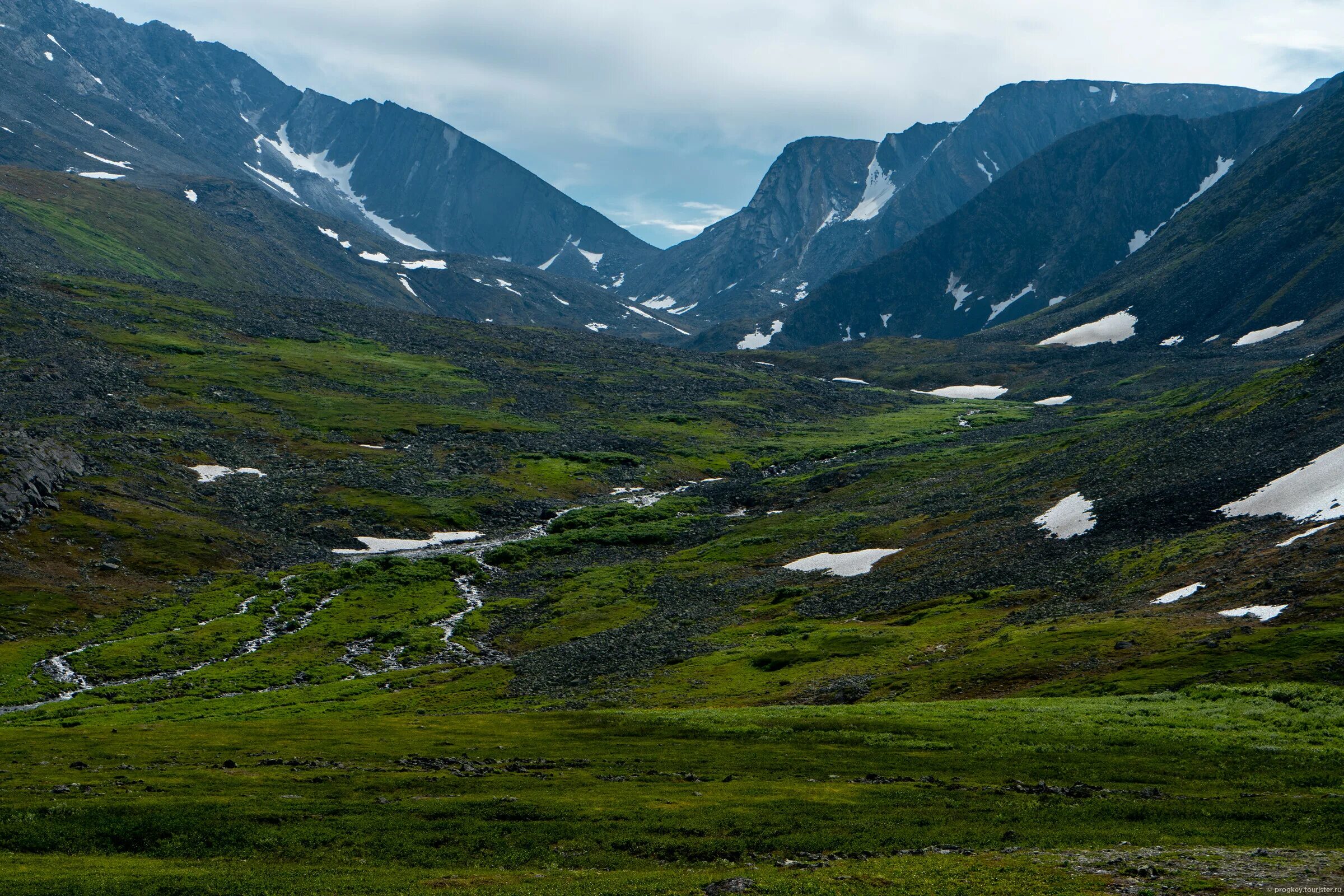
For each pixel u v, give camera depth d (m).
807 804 41.88
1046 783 44.19
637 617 124.00
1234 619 71.69
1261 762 44.66
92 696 91.94
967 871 31.59
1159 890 28.53
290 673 102.25
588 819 40.19
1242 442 130.50
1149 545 106.31
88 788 45.97
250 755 56.53
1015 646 78.38
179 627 118.31
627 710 75.25
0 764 53.56
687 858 35.59
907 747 52.91
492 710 85.69
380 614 128.00
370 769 52.09
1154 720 52.72
